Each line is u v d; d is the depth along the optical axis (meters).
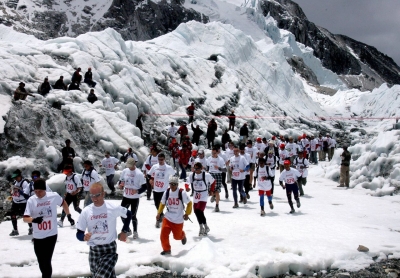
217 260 7.03
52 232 5.88
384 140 16.66
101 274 5.06
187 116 24.11
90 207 5.29
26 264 7.13
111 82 21.70
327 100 48.53
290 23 104.50
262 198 10.90
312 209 11.80
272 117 31.19
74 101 18.19
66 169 9.73
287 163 11.24
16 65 18.50
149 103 22.86
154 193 9.80
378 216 11.03
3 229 9.80
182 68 29.17
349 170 16.20
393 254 7.79
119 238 5.45
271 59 40.34
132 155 15.59
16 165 13.39
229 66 33.91
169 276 6.77
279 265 6.95
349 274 6.86
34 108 15.74
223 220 10.23
